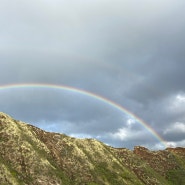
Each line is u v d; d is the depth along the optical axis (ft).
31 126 392.88
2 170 280.10
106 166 390.21
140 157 502.79
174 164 497.87
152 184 404.98
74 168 356.18
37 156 328.08
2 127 343.05
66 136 421.59
